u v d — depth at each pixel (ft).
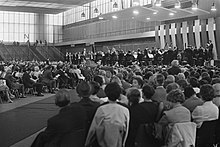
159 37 108.27
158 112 14.66
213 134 16.22
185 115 14.43
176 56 70.23
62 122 12.71
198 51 69.41
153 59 73.82
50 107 38.86
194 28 94.63
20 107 38.78
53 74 63.57
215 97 18.31
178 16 77.51
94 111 13.93
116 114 13.07
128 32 132.26
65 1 131.85
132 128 14.25
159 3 66.18
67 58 112.16
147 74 29.25
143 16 77.36
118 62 79.15
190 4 94.22
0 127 27.02
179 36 100.32
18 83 50.60
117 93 13.44
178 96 14.74
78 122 13.04
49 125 12.76
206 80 22.90
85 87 14.78
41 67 72.84
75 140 12.89
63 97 14.01
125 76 32.71
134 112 14.32
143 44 118.42
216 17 87.10
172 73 32.78
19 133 24.86
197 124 15.69
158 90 18.58
